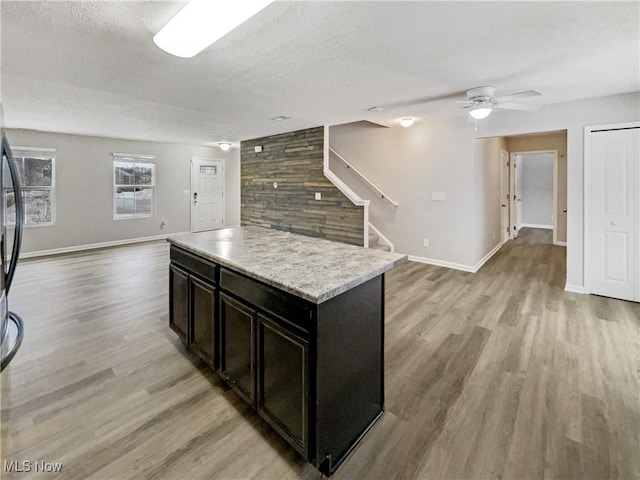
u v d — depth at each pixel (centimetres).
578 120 381
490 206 584
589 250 387
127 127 532
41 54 238
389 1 171
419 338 281
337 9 179
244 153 693
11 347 138
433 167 525
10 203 534
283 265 181
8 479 145
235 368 193
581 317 323
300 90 326
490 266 527
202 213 820
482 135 467
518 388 212
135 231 703
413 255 562
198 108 401
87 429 176
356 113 434
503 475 149
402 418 186
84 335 283
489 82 305
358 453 162
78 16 186
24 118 460
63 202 601
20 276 453
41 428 176
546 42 221
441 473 150
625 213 362
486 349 262
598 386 212
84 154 621
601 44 224
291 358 153
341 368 157
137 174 701
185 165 780
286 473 152
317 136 533
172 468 153
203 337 223
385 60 250
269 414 168
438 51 234
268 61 251
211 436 173
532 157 952
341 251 217
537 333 289
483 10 180
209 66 262
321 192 537
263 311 169
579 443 166
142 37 211
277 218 621
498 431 175
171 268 263
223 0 151
